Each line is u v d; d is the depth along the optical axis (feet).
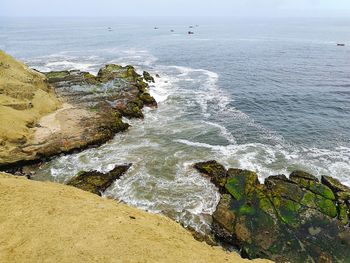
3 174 81.51
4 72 148.36
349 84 203.62
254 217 78.48
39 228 53.16
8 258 47.42
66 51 340.80
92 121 132.26
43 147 110.73
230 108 160.25
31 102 138.51
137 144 120.47
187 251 53.36
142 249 50.44
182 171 101.55
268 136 128.26
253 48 368.48
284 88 195.00
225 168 101.30
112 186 94.84
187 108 158.81
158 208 84.99
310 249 70.64
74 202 63.21
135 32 605.73
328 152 115.14
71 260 46.96
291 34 563.07
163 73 230.89
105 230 53.72
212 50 350.84
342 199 83.15
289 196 83.92
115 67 209.36
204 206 85.76
